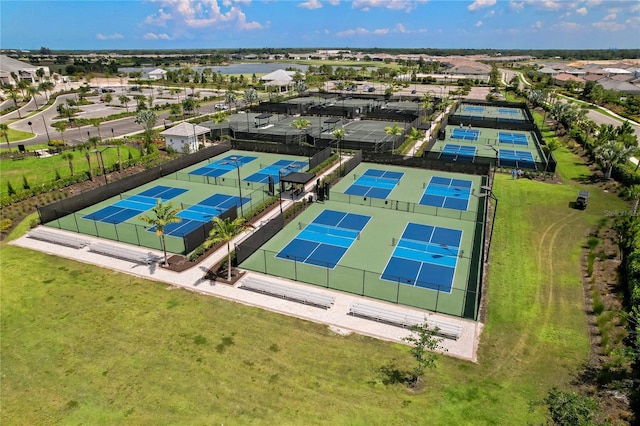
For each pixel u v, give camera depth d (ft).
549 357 67.36
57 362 66.64
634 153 150.10
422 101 343.05
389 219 124.36
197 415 56.59
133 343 70.69
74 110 280.10
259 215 125.90
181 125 200.95
